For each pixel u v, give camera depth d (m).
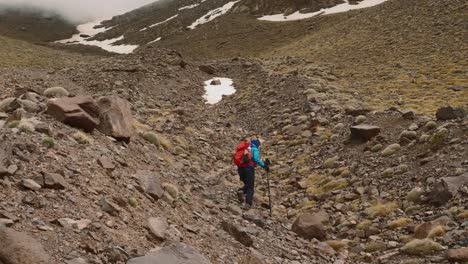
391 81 46.84
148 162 13.55
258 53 122.12
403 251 11.26
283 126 27.97
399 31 76.62
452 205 12.79
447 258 10.18
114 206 8.62
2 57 94.12
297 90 35.91
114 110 14.18
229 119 32.88
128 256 7.26
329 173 18.34
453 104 33.22
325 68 55.50
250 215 12.79
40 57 110.88
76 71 45.78
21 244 6.10
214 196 13.91
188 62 55.38
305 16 165.88
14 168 8.19
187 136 22.97
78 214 7.84
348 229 13.44
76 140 11.32
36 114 12.16
